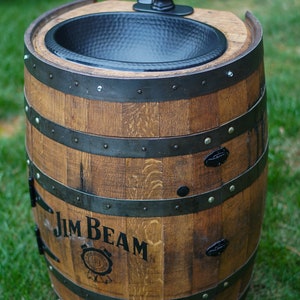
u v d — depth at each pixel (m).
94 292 2.24
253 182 2.18
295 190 3.43
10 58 4.88
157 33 2.42
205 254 2.13
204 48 2.27
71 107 1.95
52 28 2.27
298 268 2.91
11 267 2.93
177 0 6.20
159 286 2.15
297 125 3.95
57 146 2.04
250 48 2.05
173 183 1.97
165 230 2.03
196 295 2.22
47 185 2.15
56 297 2.82
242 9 6.09
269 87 4.32
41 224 2.32
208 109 1.93
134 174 1.95
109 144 1.93
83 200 2.04
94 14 2.42
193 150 1.95
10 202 3.39
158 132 1.90
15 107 4.36
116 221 2.03
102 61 1.98
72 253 2.20
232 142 2.03
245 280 2.44
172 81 1.86
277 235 3.14
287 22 5.65
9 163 3.73
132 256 2.09
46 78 2.00
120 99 1.87
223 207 2.09
